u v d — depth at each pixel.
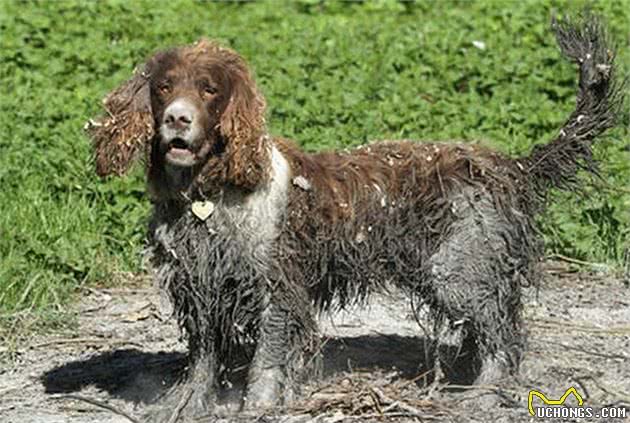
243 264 10.13
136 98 10.16
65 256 14.03
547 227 14.56
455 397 10.56
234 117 9.95
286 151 10.49
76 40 21.06
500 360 10.81
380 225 10.64
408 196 10.66
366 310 13.00
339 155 10.81
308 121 16.95
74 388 11.36
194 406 10.41
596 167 11.18
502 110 17.38
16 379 11.61
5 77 19.45
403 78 18.97
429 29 21.77
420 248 10.66
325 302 10.81
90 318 13.19
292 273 10.26
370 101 18.08
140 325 13.04
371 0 24.80
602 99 11.03
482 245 10.61
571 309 13.29
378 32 22.03
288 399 10.30
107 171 10.27
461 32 21.31
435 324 10.89
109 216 14.91
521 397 10.57
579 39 11.05
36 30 21.45
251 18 23.31
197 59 9.98
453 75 18.95
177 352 12.25
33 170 15.80
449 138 16.53
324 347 12.06
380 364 11.61
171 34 21.66
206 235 10.13
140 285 14.09
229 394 10.76
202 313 10.33
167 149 9.91
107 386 11.39
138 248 14.48
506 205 10.70
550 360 11.58
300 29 22.11
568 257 14.61
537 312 13.16
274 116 17.08
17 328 12.72
